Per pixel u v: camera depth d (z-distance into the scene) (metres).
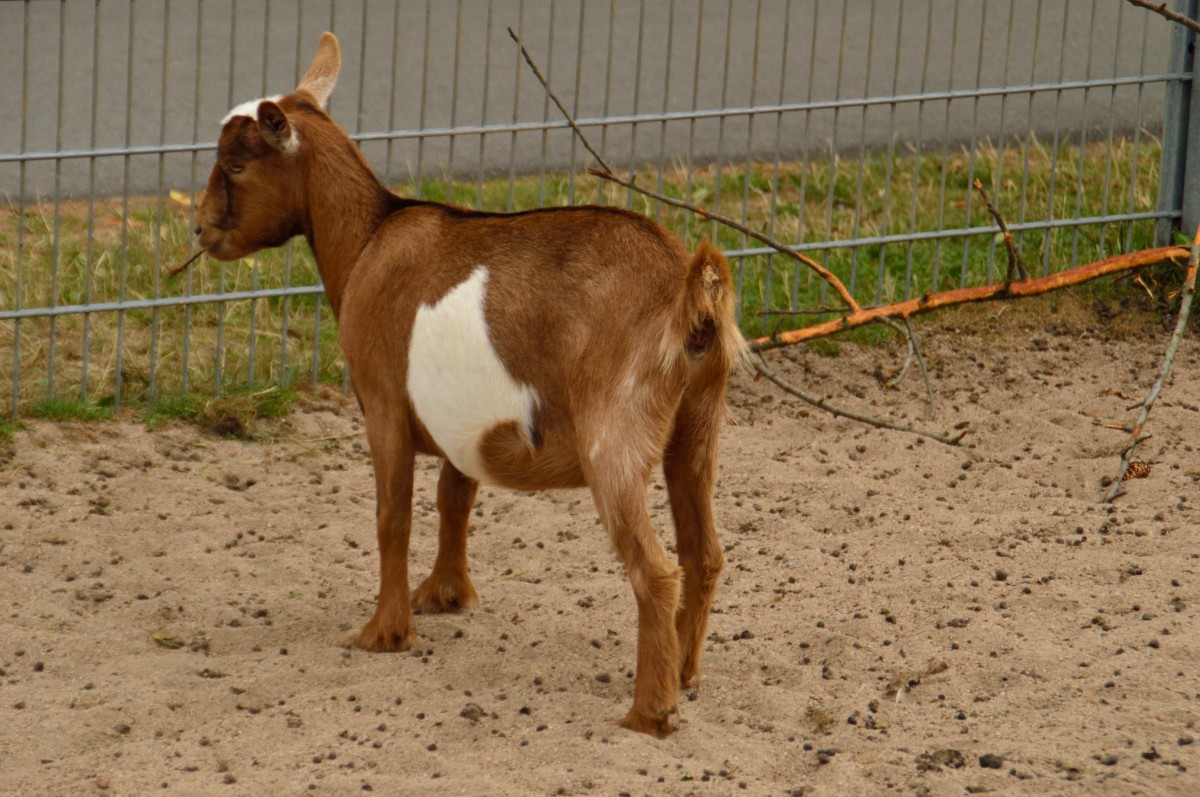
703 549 5.18
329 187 5.71
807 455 7.72
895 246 10.02
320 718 5.07
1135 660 5.45
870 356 8.92
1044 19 16.83
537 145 12.41
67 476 7.12
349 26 15.68
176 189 11.02
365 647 5.67
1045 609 5.96
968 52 15.74
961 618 5.90
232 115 5.79
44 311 7.49
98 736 4.93
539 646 5.73
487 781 4.62
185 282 9.03
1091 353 8.98
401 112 13.07
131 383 8.01
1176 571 6.20
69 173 11.23
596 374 4.81
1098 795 4.59
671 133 12.89
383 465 5.47
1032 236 10.12
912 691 5.35
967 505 7.12
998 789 4.64
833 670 5.53
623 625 5.97
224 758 4.80
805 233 10.23
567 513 7.15
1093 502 7.10
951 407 8.30
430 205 5.49
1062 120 13.44
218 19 15.64
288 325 8.77
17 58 14.06
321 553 6.62
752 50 15.66
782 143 12.74
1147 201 10.38
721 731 5.03
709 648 5.69
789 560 6.52
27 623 5.78
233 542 6.66
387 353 5.34
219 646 5.69
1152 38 15.91
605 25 16.33
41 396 7.75
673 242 4.92
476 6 16.86
